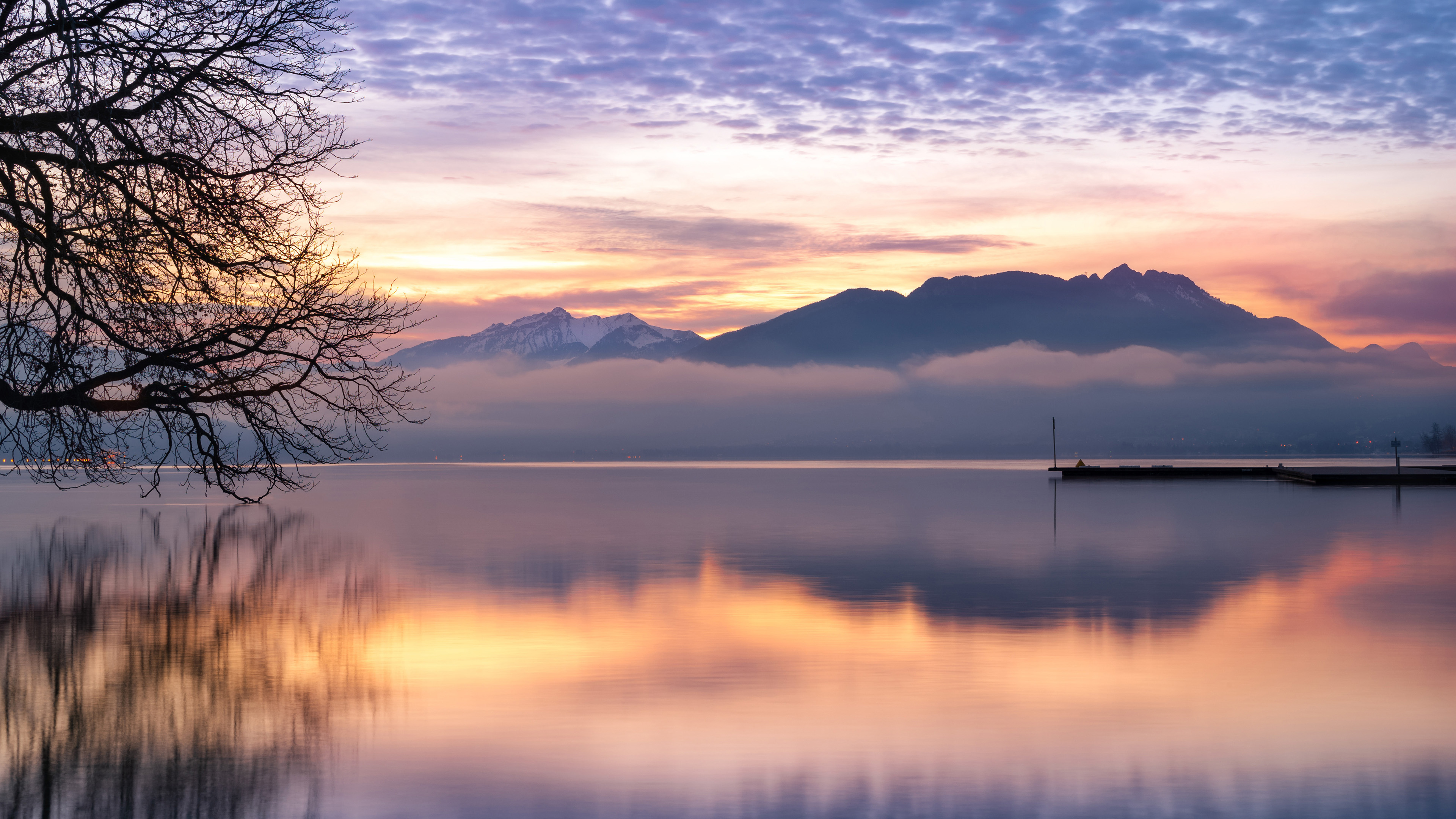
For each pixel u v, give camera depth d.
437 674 11.92
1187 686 11.02
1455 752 8.72
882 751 8.88
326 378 12.13
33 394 11.21
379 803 7.67
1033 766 8.45
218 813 7.45
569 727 9.66
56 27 10.65
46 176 11.16
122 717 10.08
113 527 36.75
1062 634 13.97
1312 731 9.33
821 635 14.12
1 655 13.05
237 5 11.68
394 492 71.69
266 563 23.89
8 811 7.49
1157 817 7.34
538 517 41.06
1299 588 18.31
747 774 8.31
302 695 10.91
